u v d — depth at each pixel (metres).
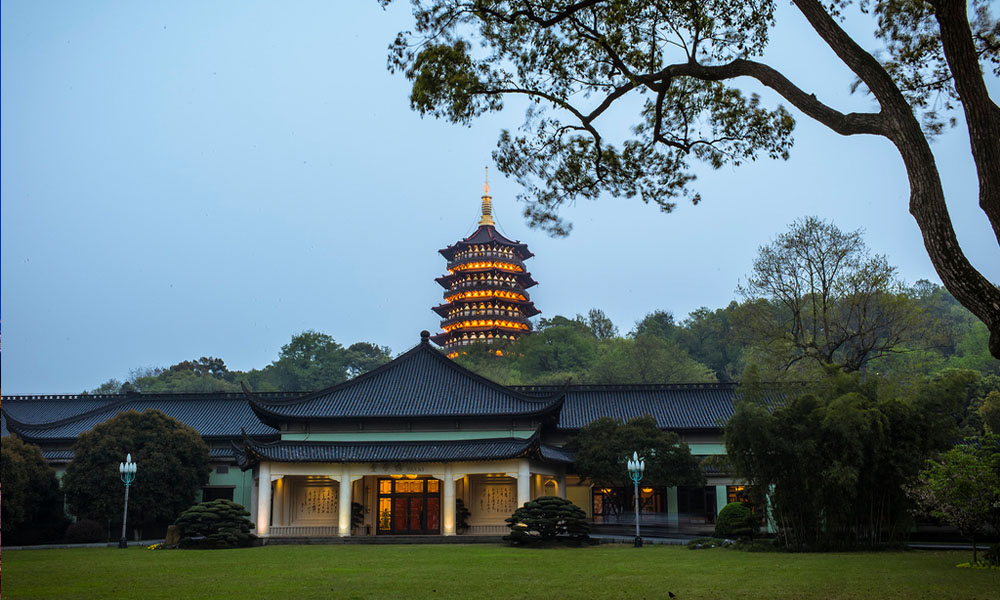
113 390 118.19
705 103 17.61
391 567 25.36
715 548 34.28
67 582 21.14
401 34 16.48
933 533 38.91
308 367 113.94
